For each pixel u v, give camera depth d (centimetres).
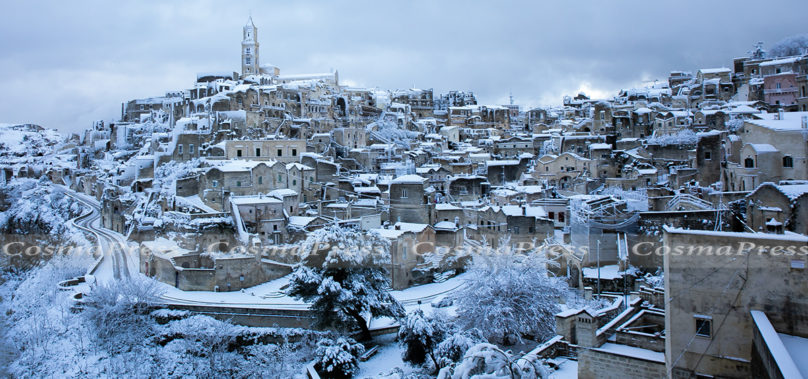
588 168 13250
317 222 10200
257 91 17638
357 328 7569
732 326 3098
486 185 13988
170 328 7650
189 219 9762
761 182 8012
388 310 7319
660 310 4497
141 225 10969
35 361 7225
